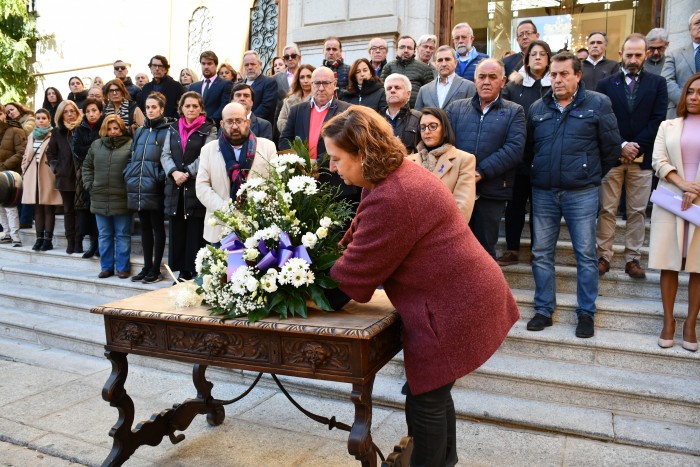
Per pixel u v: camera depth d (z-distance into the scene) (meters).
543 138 3.65
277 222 2.16
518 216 4.30
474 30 7.78
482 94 3.81
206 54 6.07
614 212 4.06
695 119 3.31
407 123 4.14
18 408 3.37
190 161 4.53
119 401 2.49
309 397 3.49
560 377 3.13
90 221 5.66
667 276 3.28
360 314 2.12
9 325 4.73
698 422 2.88
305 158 2.34
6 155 6.68
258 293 2.08
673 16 6.11
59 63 10.52
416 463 2.06
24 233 6.76
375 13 6.98
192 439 2.97
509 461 2.66
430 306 1.94
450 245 1.91
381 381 3.46
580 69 3.56
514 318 2.13
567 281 4.06
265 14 8.41
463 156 3.47
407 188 1.87
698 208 3.12
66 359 4.24
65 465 2.76
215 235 4.01
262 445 2.91
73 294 5.16
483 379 3.30
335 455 2.80
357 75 4.66
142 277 5.02
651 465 2.60
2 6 10.32
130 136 5.18
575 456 2.70
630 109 4.16
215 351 2.16
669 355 3.19
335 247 2.20
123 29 9.91
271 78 5.79
